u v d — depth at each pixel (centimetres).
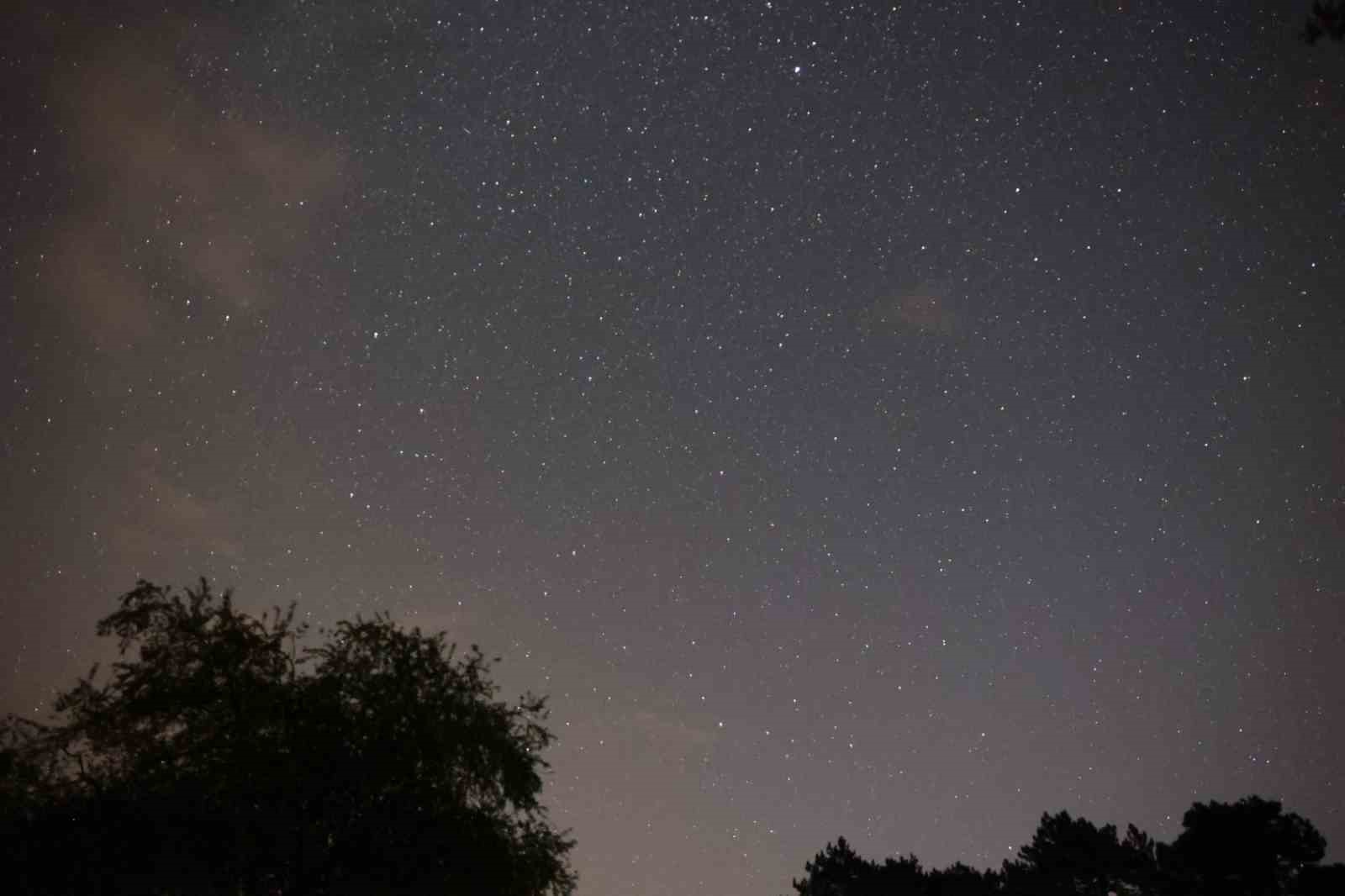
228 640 1759
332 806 1639
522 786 1838
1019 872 3031
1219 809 2581
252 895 1550
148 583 1791
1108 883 2852
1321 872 2423
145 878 1474
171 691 1691
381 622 1867
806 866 3484
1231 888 2536
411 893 1597
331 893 1555
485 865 1686
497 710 1895
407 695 1764
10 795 1576
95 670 1733
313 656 1825
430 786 1728
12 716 1656
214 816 1560
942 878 3128
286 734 1672
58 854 1468
